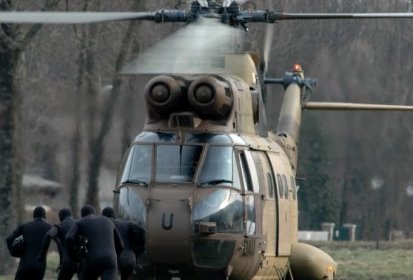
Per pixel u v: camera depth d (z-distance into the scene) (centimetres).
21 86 10744
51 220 12300
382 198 15725
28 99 11731
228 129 6462
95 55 10875
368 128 13962
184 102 6462
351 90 13012
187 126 6419
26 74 11544
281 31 12669
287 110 7800
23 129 11369
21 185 10681
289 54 12756
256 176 6550
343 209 16662
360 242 14762
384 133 13938
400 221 16162
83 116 10712
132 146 6438
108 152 10906
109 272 5972
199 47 6556
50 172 12238
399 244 14412
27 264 6341
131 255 6147
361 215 16438
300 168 14638
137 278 6328
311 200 16662
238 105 6575
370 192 15850
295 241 7244
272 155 6906
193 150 6353
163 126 6450
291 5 12850
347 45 13112
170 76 6438
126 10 10856
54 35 11650
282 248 6919
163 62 6544
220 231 6244
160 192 6244
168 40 6488
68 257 6109
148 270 6272
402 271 10706
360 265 11194
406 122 13862
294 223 7212
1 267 10450
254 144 6650
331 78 12938
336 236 16912
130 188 6309
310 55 12875
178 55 6562
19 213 10619
